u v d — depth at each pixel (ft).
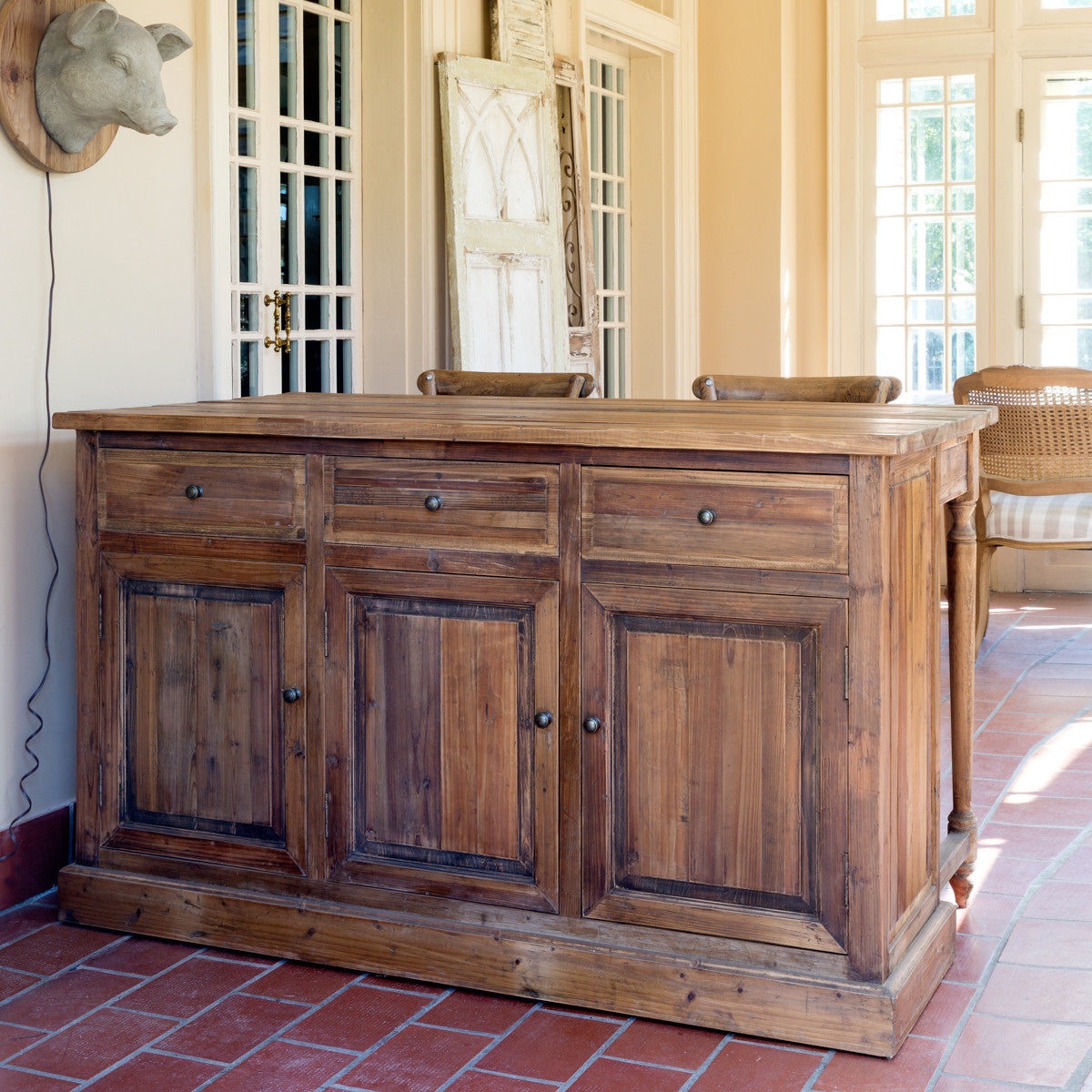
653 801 7.92
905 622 7.82
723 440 7.43
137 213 10.77
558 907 8.18
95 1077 7.36
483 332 15.03
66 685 10.43
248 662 8.89
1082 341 20.92
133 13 10.61
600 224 19.76
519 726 8.21
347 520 8.53
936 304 21.47
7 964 8.81
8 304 9.69
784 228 21.17
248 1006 8.19
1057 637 17.97
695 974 7.80
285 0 13.48
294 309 13.78
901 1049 7.52
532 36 15.97
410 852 8.57
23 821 9.98
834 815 7.48
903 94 21.27
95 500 9.23
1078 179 20.65
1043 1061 7.35
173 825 9.21
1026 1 20.61
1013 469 16.19
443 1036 7.79
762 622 7.57
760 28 20.79
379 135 14.57
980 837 10.82
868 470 7.23
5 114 9.36
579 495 7.92
